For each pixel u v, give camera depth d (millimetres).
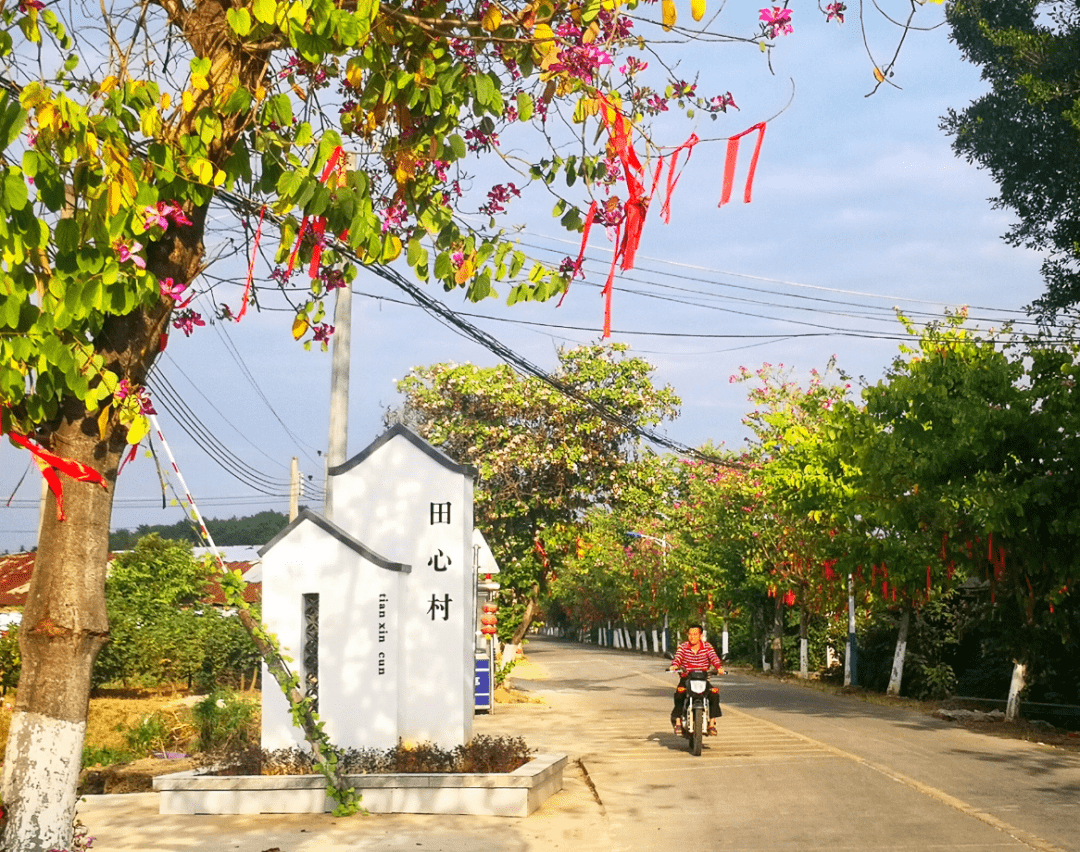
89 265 5043
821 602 31016
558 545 34938
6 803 5008
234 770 11727
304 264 6410
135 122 5445
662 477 36875
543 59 5820
